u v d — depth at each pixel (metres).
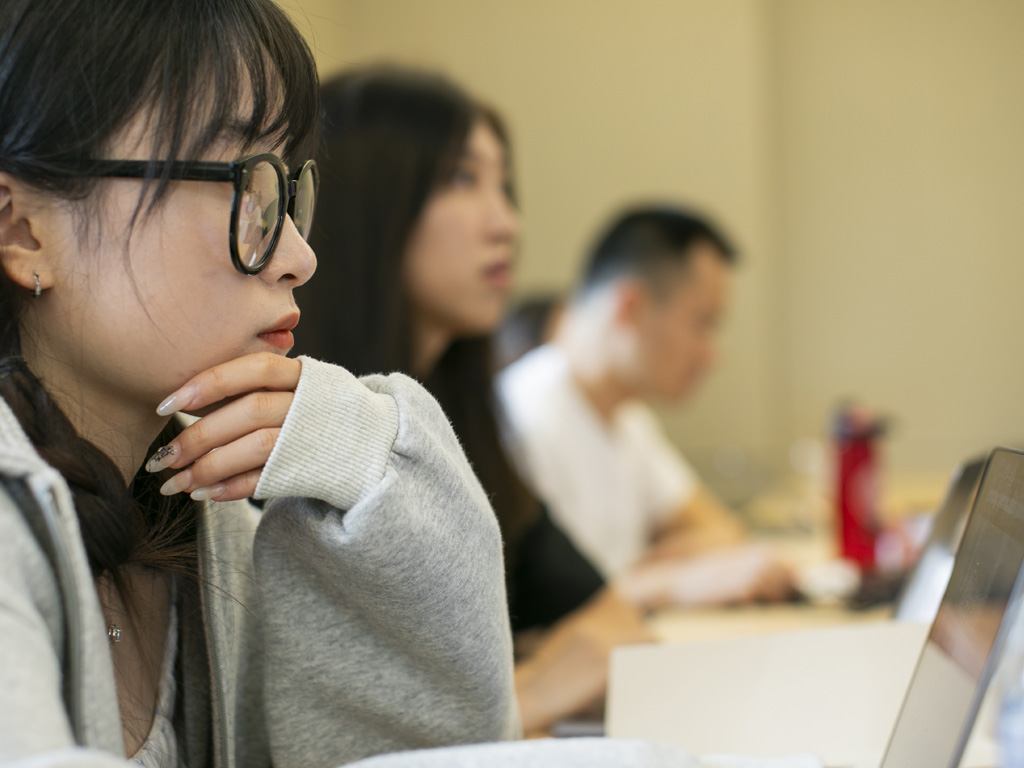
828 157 3.38
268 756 0.72
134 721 0.59
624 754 0.46
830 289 3.41
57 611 0.46
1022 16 3.31
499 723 0.66
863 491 1.65
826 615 1.47
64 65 0.50
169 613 0.64
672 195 3.17
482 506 0.63
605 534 1.92
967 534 0.63
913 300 3.39
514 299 2.62
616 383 2.04
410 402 0.61
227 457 0.54
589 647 1.16
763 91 3.22
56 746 0.39
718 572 1.57
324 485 0.55
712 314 2.10
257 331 0.56
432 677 0.64
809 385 3.42
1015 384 3.38
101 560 0.53
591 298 2.05
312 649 0.63
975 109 3.35
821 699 0.80
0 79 0.50
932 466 3.39
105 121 0.50
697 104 3.15
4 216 0.52
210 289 0.54
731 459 2.85
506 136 1.40
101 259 0.52
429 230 1.25
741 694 0.82
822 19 3.35
